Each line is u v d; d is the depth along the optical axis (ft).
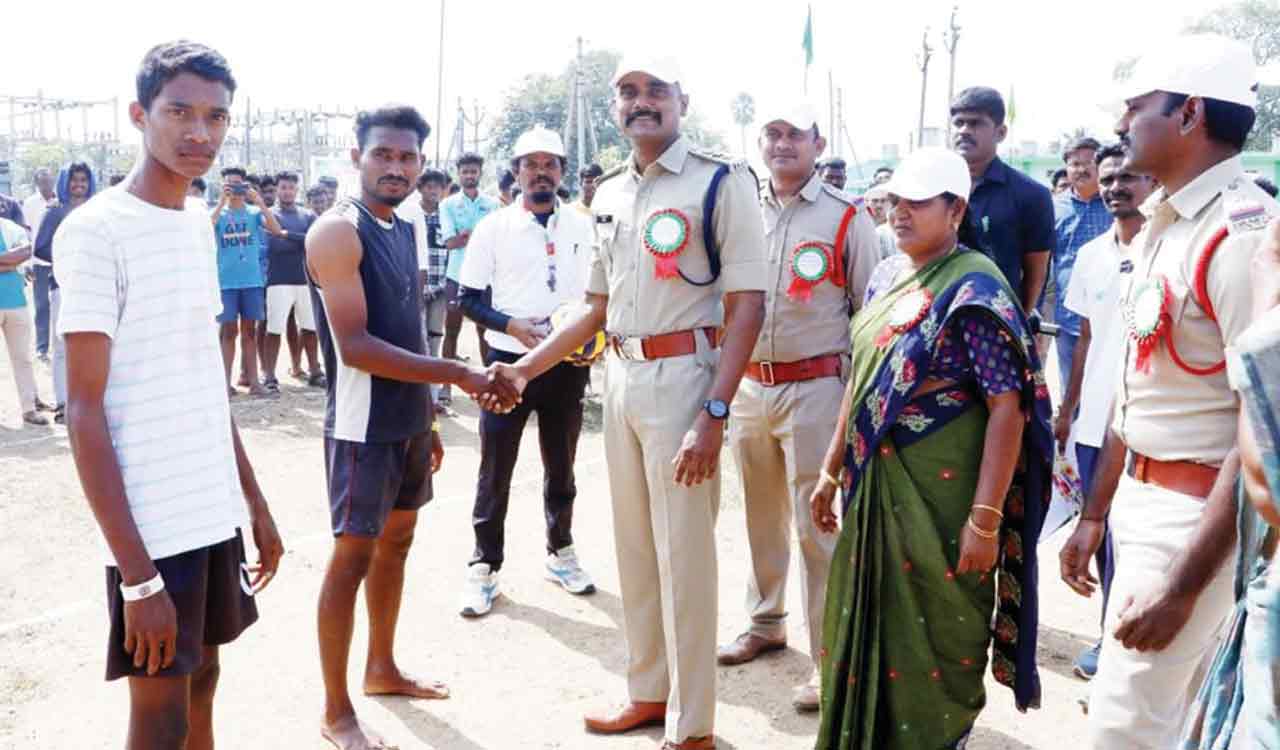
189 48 7.98
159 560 8.05
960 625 9.95
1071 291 14.44
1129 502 8.32
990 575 9.95
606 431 11.94
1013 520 10.03
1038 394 9.59
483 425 15.78
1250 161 81.00
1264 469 5.05
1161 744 7.97
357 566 11.54
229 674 13.71
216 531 8.34
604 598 16.58
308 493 22.18
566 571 16.94
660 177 11.32
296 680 13.56
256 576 9.77
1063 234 19.24
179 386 8.15
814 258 12.73
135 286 7.88
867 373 10.15
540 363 12.34
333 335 11.15
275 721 12.44
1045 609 16.22
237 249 31.12
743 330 10.90
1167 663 7.84
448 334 30.35
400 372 11.12
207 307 8.48
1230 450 7.23
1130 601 7.35
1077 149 18.83
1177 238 7.91
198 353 8.36
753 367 13.25
